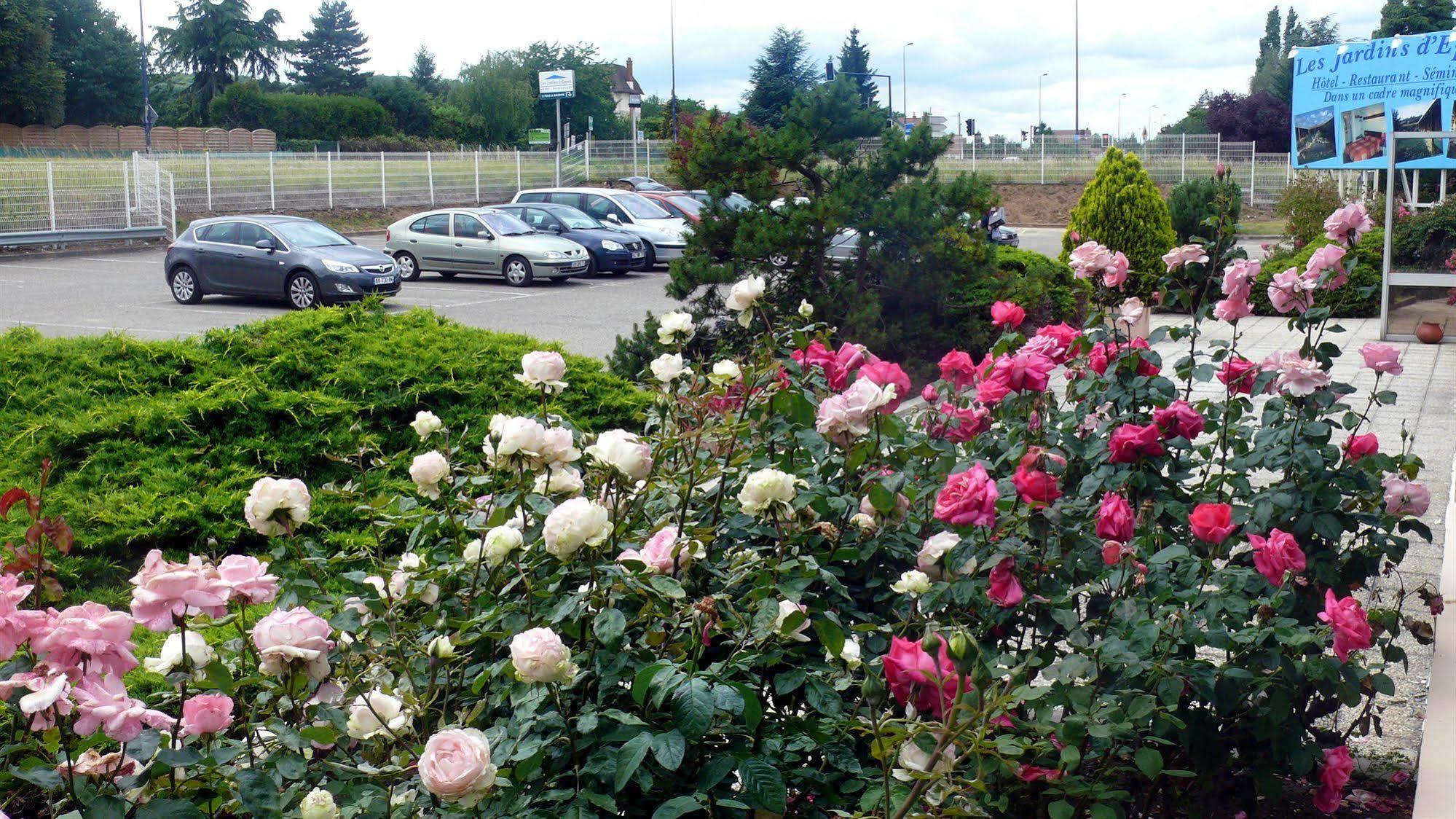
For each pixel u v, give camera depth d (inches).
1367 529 128.3
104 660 74.8
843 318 440.8
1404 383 435.5
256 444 252.4
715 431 114.8
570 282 924.0
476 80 3243.1
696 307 435.5
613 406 290.5
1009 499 111.3
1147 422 137.6
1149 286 170.1
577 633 91.4
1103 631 105.9
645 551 97.0
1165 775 112.7
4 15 2544.3
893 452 117.7
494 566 102.7
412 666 100.6
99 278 922.1
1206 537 102.3
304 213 1498.5
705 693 80.6
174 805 76.6
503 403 279.0
